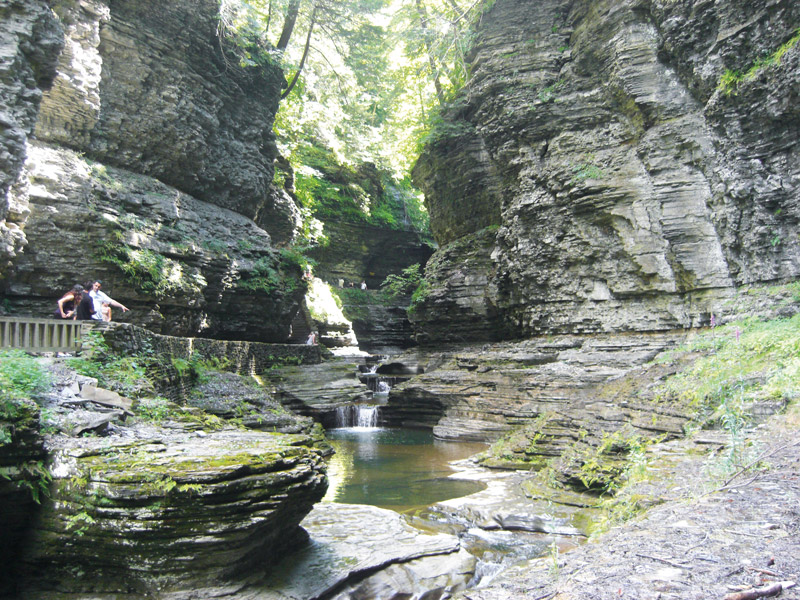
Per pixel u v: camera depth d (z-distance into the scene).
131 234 16.28
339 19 29.02
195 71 20.27
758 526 4.28
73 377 8.41
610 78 17.67
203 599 5.49
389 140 36.56
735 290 15.15
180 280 17.67
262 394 15.38
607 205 17.52
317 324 32.25
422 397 20.11
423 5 26.11
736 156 14.40
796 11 12.67
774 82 13.02
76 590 5.71
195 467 5.79
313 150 37.62
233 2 21.28
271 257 22.86
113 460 5.98
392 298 41.16
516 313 21.66
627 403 11.77
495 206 24.11
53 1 15.29
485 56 20.95
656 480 7.26
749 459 6.45
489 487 11.03
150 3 18.31
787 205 13.58
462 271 24.33
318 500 6.89
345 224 41.16
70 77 15.66
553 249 19.23
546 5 20.22
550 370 16.89
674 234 16.19
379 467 13.54
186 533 5.51
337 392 20.86
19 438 5.76
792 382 8.93
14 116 10.21
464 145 24.53
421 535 7.78
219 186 21.75
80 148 16.52
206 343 16.19
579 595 3.28
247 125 23.33
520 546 8.00
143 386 10.09
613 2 17.59
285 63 24.89
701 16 14.85
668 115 16.44
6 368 7.16
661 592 3.21
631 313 17.39
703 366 11.63
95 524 5.54
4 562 5.82
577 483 9.88
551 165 19.09
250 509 5.75
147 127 18.25
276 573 6.27
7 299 14.16
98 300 12.20
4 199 10.10
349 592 6.17
